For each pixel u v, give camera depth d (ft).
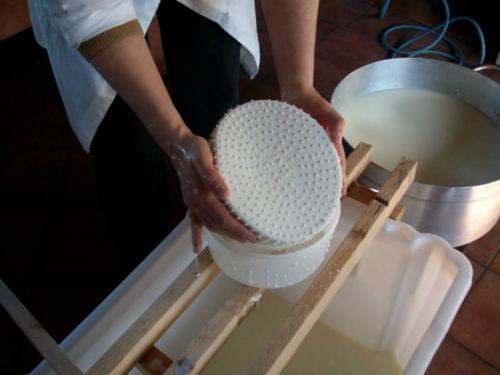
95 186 3.67
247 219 1.48
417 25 5.00
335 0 5.33
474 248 3.33
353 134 3.33
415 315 2.43
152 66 1.59
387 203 2.10
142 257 3.14
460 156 3.21
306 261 1.69
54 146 3.93
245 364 2.53
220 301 2.57
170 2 2.29
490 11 4.72
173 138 1.54
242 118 1.63
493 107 3.34
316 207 1.56
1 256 3.31
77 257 3.31
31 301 3.10
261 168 1.57
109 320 1.98
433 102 3.56
